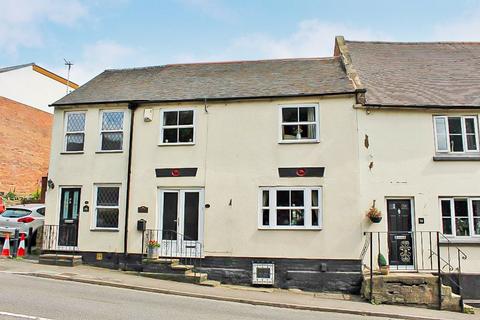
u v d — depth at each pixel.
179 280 12.59
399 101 13.62
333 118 13.59
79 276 11.92
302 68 16.33
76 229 14.62
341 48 17.30
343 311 10.12
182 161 14.27
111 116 15.16
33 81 28.92
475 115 13.59
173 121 14.71
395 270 12.70
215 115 14.34
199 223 13.88
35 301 8.49
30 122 28.41
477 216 13.08
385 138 13.41
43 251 14.55
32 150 28.39
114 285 11.27
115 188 14.70
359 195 13.07
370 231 12.90
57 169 15.09
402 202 13.24
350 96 13.61
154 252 13.27
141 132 14.73
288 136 13.91
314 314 9.64
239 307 9.81
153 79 16.89
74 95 15.84
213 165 14.03
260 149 13.84
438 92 14.27
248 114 14.15
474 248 12.81
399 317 9.83
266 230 13.35
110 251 14.18
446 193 13.11
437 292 11.12
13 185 26.66
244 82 15.40
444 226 13.07
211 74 16.75
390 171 13.23
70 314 7.64
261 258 13.23
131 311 8.27
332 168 13.34
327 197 13.21
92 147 14.95
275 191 13.59
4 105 26.53
